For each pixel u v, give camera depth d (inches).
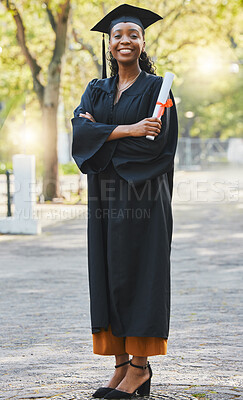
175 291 349.1
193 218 761.6
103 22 181.6
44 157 992.2
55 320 286.5
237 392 180.1
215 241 559.5
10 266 445.1
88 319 288.7
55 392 182.2
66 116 1386.6
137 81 177.5
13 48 1234.6
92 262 175.8
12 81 1312.7
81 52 1229.7
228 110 2330.2
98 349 178.9
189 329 265.0
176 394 178.1
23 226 635.5
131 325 171.6
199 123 2469.2
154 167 172.1
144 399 174.1
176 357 221.9
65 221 748.6
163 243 172.1
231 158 2193.7
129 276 172.4
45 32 1233.4
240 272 407.2
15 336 258.4
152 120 169.5
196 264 439.5
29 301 329.1
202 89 2084.2
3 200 971.9
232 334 255.8
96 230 176.2
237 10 1106.1
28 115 1331.2
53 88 996.6
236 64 1280.8
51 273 415.2
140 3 1119.0
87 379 196.2
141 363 176.1
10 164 1353.3
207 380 193.0
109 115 177.2
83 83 1248.2
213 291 347.9
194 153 2167.8
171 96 175.8
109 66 188.2
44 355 228.5
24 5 984.9
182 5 1146.0
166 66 1206.9
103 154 173.9
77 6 1108.5
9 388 187.8
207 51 1270.9
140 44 177.3
